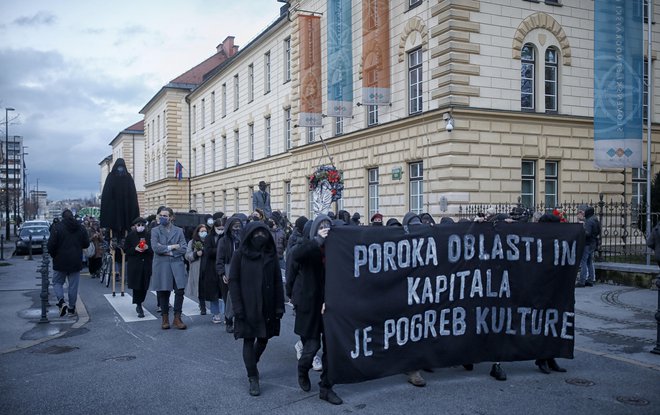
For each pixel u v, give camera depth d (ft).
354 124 77.56
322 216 22.94
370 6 69.56
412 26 64.90
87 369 25.23
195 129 170.30
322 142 79.30
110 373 24.54
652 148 73.10
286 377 23.90
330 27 75.97
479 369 24.75
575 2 65.87
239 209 131.64
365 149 74.49
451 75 58.59
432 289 22.33
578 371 24.14
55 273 37.83
